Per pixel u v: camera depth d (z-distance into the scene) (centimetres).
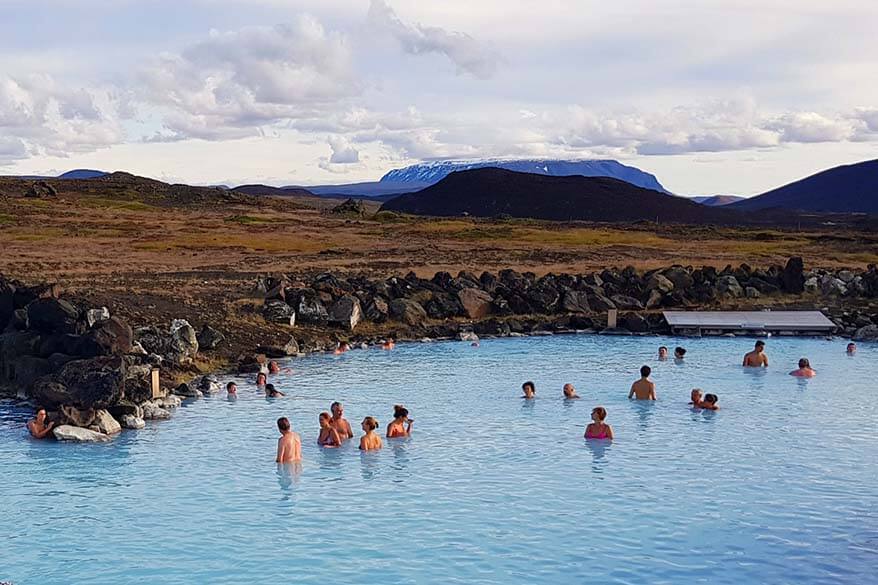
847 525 1587
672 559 1433
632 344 3966
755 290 4928
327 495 1783
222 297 4216
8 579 1369
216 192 16725
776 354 3650
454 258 6825
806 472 1927
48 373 2725
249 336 3738
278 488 1833
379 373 3231
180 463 2028
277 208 15125
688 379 3089
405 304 4353
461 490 1811
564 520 1617
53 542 1524
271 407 2650
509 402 2717
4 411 2550
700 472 1931
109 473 1947
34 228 8781
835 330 4184
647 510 1672
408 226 10844
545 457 2072
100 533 1566
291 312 4031
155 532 1571
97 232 8750
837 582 1341
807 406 2630
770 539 1515
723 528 1570
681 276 5016
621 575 1369
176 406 2659
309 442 2228
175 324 3353
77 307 3369
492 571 1388
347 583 1346
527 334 4259
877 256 7325
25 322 3042
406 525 1599
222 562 1433
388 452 2127
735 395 2808
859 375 3156
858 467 1966
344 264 6219
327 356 3634
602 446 2170
